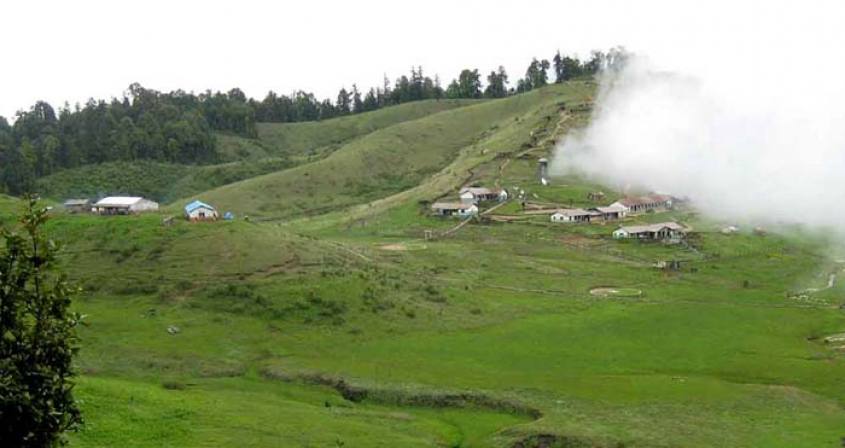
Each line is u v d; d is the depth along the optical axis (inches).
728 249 7711.6
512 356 4067.4
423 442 2824.8
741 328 4773.6
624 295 5659.5
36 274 1155.9
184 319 4242.1
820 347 4456.2
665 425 3019.2
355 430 2883.9
